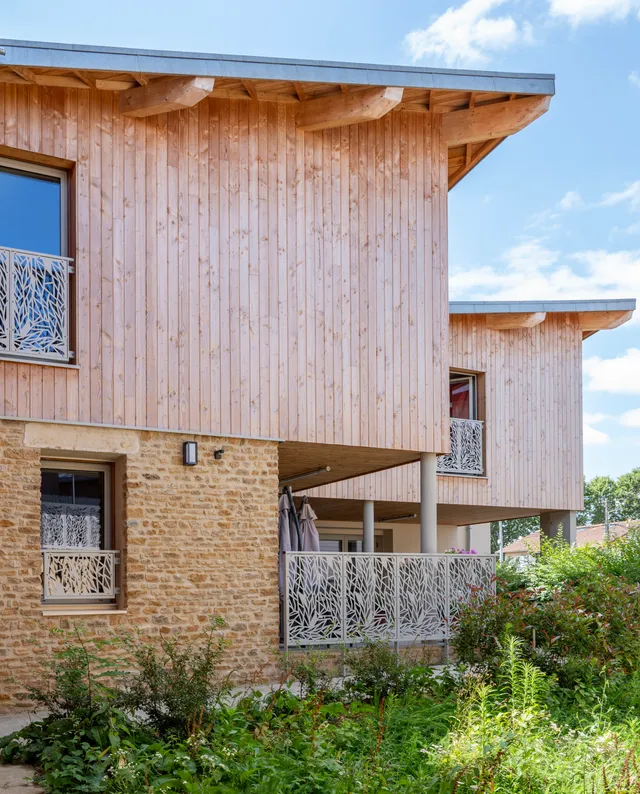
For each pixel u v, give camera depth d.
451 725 7.51
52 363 9.07
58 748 6.22
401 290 11.63
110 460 9.74
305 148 11.12
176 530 9.73
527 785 6.03
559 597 10.12
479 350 17.66
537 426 18.30
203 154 10.38
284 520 11.64
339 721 7.65
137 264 9.77
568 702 8.92
